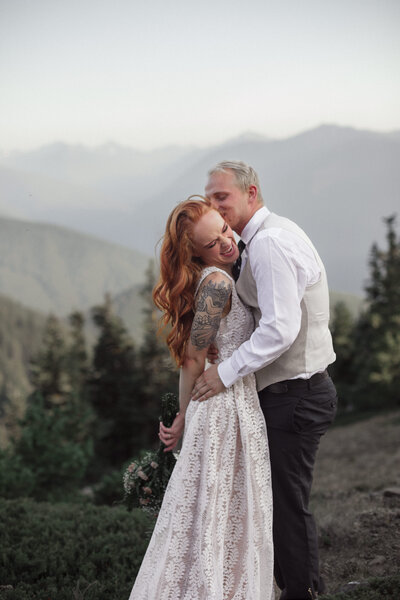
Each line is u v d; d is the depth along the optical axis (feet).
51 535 15.08
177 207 8.93
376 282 142.92
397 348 129.90
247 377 9.01
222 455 8.73
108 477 28.25
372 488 27.40
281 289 8.39
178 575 8.57
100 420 132.67
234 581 8.72
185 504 8.70
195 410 8.91
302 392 8.86
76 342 178.91
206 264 9.06
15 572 12.86
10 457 31.19
